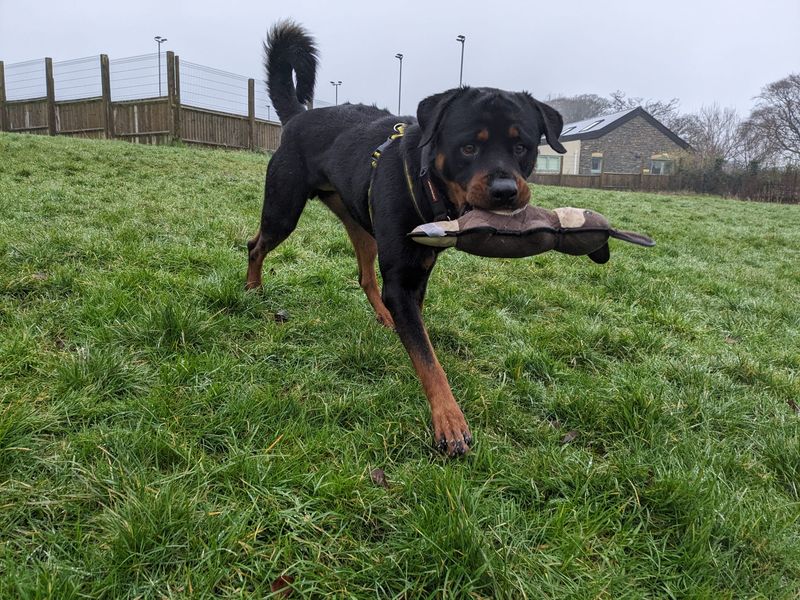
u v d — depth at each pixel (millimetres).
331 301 3541
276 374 2553
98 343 2562
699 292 5164
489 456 2029
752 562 1678
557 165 43438
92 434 1908
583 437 2350
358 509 1744
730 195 29500
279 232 3402
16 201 5168
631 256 6676
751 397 2867
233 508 1672
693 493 1851
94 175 7523
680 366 3107
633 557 1666
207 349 2684
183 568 1468
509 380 2797
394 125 2908
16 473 1715
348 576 1502
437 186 2480
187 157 11008
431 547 1552
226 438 2010
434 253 2488
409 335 2344
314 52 3969
